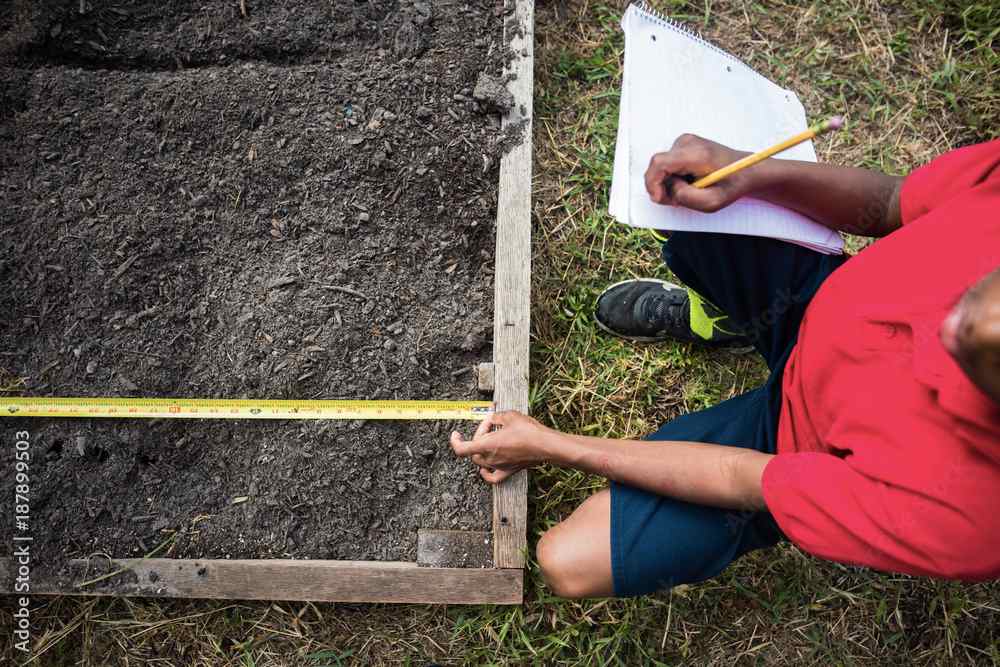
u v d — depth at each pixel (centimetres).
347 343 171
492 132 177
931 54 214
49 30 174
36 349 168
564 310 195
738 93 138
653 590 140
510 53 180
